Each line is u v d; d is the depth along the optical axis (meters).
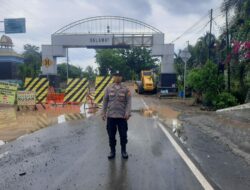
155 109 22.91
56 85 43.81
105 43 43.72
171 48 43.81
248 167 7.40
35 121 15.50
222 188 5.93
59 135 11.48
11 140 10.63
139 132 12.19
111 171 6.97
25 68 69.31
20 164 7.56
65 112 19.77
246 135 11.74
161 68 44.09
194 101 29.48
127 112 8.16
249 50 22.17
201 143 10.23
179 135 11.70
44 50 43.91
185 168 7.23
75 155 8.43
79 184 6.14
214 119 16.55
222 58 27.36
